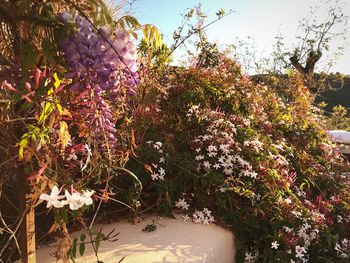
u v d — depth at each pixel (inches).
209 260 90.1
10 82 55.9
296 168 151.8
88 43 57.4
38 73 53.4
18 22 56.9
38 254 81.8
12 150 61.7
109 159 67.7
